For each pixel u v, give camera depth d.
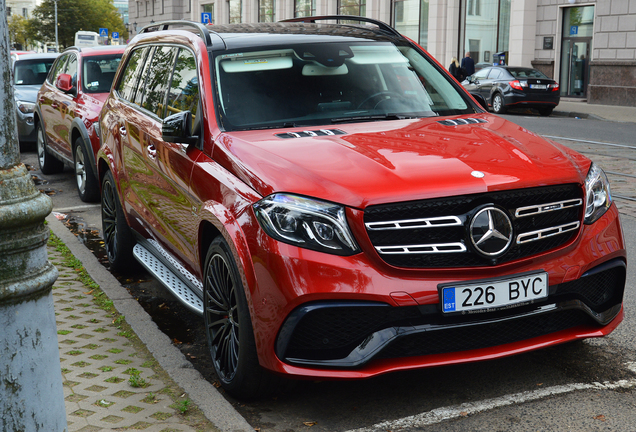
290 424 3.17
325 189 3.10
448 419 3.16
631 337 4.13
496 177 3.20
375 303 2.99
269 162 3.37
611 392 3.39
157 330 4.17
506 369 3.69
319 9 38.34
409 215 3.08
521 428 3.06
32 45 94.19
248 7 45.22
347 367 3.02
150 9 60.81
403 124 4.05
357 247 3.04
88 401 3.24
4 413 2.03
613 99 24.14
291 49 4.52
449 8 30.48
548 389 3.43
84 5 83.88
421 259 3.07
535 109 23.97
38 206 2.03
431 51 31.33
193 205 3.88
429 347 3.13
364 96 4.36
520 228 3.21
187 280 4.18
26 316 2.04
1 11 1.96
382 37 4.99
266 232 3.10
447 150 3.50
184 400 3.23
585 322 3.48
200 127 4.00
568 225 3.31
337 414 3.26
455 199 3.12
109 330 4.23
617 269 3.52
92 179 8.33
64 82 8.97
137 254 5.18
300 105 4.17
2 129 1.98
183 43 4.74
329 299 2.99
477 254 3.10
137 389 3.38
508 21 28.11
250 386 3.30
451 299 3.05
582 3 25.44
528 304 3.19
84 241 6.88
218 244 3.45
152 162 4.61
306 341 3.05
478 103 4.75
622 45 23.94
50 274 2.09
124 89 5.86
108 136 5.73
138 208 5.03
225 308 3.51
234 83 4.19
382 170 3.22
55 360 2.14
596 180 3.53
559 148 3.75
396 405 3.33
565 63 26.59
